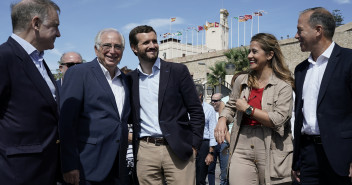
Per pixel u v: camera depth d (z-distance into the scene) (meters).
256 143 3.12
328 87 2.72
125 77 3.35
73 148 2.73
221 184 5.85
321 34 2.82
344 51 2.74
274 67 3.18
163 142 3.33
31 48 2.33
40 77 2.31
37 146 2.26
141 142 3.41
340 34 25.78
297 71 3.12
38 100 2.27
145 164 3.36
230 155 3.27
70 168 2.66
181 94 3.47
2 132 2.17
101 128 2.89
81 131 2.91
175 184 3.33
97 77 2.98
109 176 2.94
